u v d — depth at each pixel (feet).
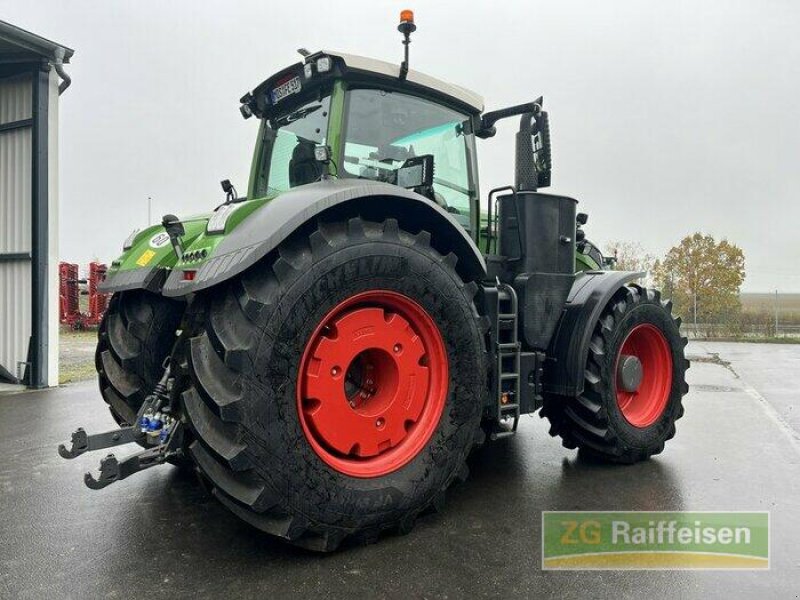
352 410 7.82
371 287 7.87
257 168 11.77
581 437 11.57
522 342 10.81
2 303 23.47
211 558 7.42
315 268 7.34
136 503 9.45
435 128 10.96
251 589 6.61
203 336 7.21
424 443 8.41
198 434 6.78
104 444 7.52
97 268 50.03
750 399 19.62
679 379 12.82
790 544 7.97
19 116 23.11
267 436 6.88
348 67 9.37
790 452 12.72
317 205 7.31
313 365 7.46
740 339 53.26
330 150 8.96
